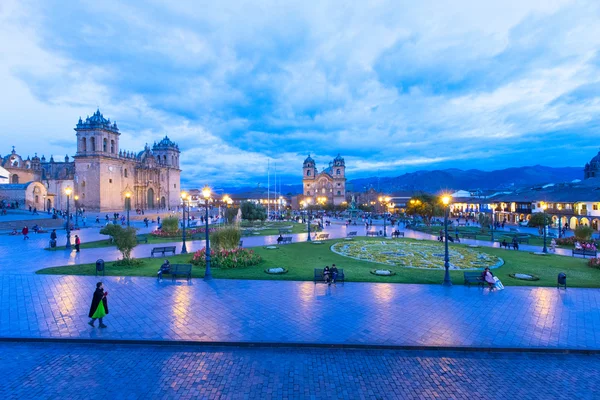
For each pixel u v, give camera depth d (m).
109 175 85.50
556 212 61.72
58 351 10.94
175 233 41.59
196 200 161.75
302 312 14.35
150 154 105.19
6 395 8.55
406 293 17.36
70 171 95.81
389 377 9.70
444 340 11.80
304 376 9.67
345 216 100.44
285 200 139.25
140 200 98.50
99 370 9.84
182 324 12.85
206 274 19.73
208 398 8.56
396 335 12.16
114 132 87.69
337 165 137.75
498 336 12.19
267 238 41.78
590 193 58.19
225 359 10.58
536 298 16.70
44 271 20.94
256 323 13.08
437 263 25.64
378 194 134.00
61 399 8.44
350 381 9.46
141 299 15.81
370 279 20.11
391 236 45.28
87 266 22.52
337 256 28.55
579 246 33.47
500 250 32.91
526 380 9.70
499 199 81.06
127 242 22.98
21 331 12.03
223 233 25.78
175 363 10.29
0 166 80.81
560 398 8.84
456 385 9.36
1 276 19.73
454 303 15.77
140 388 8.95
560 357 11.05
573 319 13.90
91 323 12.48
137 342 11.47
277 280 19.78
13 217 53.75
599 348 11.38
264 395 8.73
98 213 78.38
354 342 11.55
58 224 53.44
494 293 17.48
